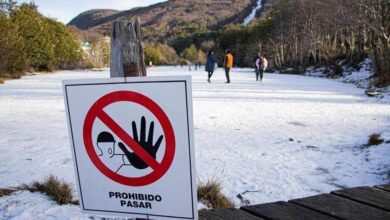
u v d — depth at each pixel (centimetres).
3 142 703
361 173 536
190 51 13412
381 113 1088
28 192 426
